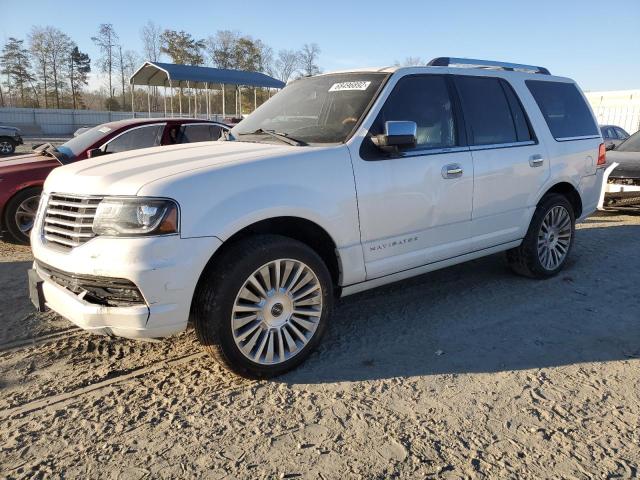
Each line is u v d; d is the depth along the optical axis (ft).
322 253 12.37
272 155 11.27
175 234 9.66
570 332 13.55
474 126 14.92
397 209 12.84
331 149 11.95
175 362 12.06
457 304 15.49
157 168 10.68
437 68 14.61
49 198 11.34
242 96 108.17
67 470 8.46
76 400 10.49
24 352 12.56
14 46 214.07
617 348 12.64
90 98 233.14
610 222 27.81
